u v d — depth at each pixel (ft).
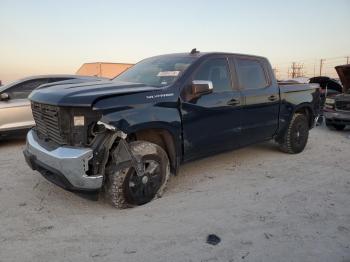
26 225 12.28
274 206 14.01
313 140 28.43
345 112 32.04
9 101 25.80
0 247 10.79
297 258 10.23
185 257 10.25
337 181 17.29
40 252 10.52
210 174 18.25
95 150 12.35
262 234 11.67
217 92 16.88
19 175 17.88
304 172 18.79
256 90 19.06
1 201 14.43
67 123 12.73
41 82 27.58
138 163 13.55
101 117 12.40
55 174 12.86
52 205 14.05
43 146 13.62
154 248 10.75
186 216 13.00
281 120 21.15
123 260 10.11
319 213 13.38
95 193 12.71
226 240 11.25
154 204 14.10
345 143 27.27
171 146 14.97
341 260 10.17
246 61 18.97
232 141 17.89
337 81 39.27
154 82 15.80
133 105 13.29
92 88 13.66
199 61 16.38
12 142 27.17
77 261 10.05
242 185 16.55
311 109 23.31
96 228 12.05
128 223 12.42
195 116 15.62
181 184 16.63
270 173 18.52
